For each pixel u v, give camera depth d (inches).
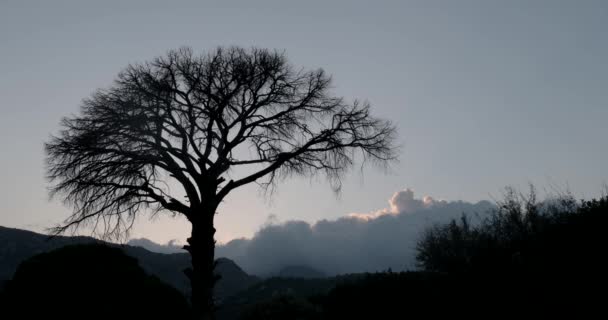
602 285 413.4
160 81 820.0
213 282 757.9
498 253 527.8
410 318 499.5
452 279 535.8
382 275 605.3
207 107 822.5
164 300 444.1
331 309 584.1
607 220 489.7
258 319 622.8
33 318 396.2
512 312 432.1
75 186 802.8
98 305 410.3
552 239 513.7
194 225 788.6
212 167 818.2
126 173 789.9
